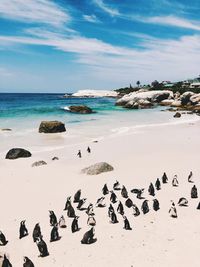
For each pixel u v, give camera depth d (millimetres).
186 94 100062
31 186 26484
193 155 35406
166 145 41219
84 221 20000
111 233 18250
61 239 17891
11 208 22156
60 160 34688
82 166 31969
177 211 20781
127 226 18562
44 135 50500
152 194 23641
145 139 45750
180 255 15773
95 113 84875
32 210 21781
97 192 24766
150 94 114812
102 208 21703
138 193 23203
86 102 140250
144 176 28266
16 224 19812
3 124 61500
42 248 16203
